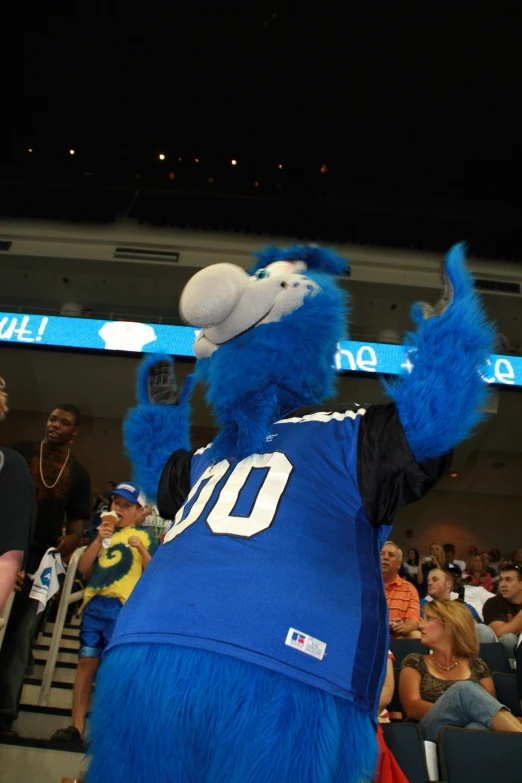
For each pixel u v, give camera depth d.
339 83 13.35
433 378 1.01
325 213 14.60
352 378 11.32
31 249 14.15
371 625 0.93
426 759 2.23
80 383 12.60
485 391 1.03
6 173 14.50
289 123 14.34
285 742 0.78
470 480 14.38
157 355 1.74
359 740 0.84
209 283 1.25
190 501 1.14
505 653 3.52
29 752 2.50
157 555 1.06
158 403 1.67
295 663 0.84
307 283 1.34
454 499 14.58
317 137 14.61
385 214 14.66
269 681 0.82
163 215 14.43
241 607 0.88
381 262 14.30
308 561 0.94
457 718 2.51
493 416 12.07
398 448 1.03
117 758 0.83
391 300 14.22
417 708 2.74
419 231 14.55
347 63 13.00
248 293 1.27
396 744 2.21
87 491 3.32
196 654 0.84
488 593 5.38
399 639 3.58
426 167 14.87
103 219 14.40
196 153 14.87
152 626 0.88
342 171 15.02
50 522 3.03
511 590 4.50
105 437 13.60
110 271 14.22
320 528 0.99
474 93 13.20
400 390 1.05
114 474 13.77
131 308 14.62
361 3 12.02
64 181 14.52
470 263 14.47
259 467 1.09
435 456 1.01
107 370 12.28
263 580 0.90
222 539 0.98
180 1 12.02
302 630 0.87
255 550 0.94
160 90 13.74
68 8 12.19
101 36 12.66
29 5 12.12
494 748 2.21
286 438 1.12
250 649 0.83
